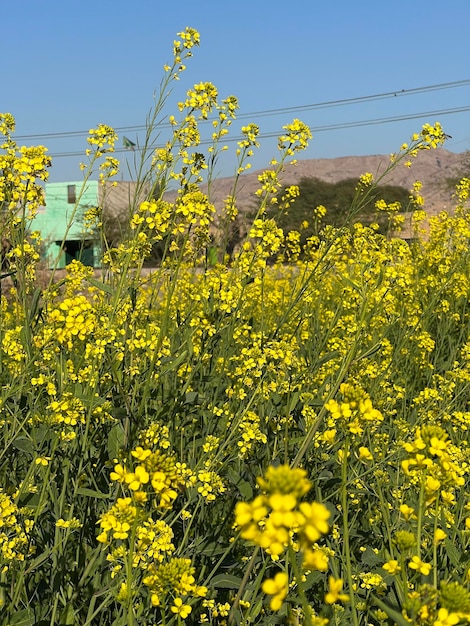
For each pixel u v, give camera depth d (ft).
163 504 6.02
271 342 11.96
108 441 10.25
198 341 13.25
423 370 20.59
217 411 11.88
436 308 23.09
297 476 4.14
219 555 9.67
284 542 3.94
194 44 13.21
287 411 10.62
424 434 6.41
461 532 9.57
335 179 600.39
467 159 128.36
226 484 11.19
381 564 9.16
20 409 10.60
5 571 8.44
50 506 9.59
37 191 12.44
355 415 6.51
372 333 17.30
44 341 10.34
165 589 6.53
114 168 14.07
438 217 30.37
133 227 12.08
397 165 13.39
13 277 13.26
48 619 8.25
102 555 8.75
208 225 13.99
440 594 5.24
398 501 10.87
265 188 13.70
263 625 8.53
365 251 16.63
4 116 13.50
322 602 9.20
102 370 11.89
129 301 11.85
